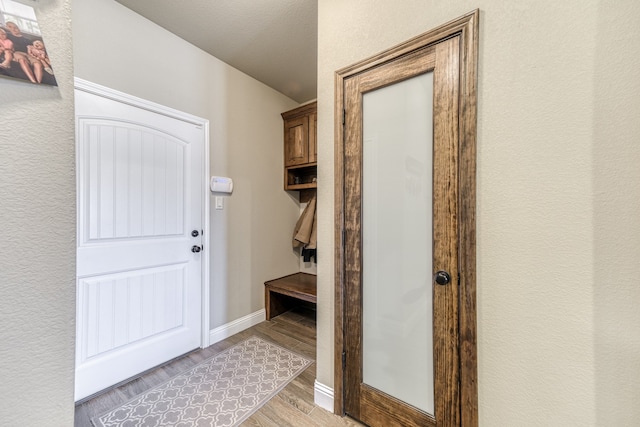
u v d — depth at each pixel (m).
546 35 0.92
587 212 0.87
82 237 1.58
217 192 2.30
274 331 2.49
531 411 0.97
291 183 3.06
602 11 0.84
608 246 0.84
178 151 2.03
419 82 1.22
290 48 2.18
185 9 1.76
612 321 0.84
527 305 0.97
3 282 0.46
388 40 1.28
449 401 1.13
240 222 2.51
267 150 2.80
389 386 1.32
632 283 0.81
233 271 2.45
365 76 1.36
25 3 0.48
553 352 0.93
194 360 1.99
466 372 1.08
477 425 1.06
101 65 1.63
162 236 1.94
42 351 0.51
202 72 2.19
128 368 1.75
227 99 2.39
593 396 0.87
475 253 1.06
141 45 1.82
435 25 1.14
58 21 0.51
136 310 1.80
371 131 1.37
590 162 0.87
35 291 0.50
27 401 0.49
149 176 1.87
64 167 0.52
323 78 1.52
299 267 3.24
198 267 2.16
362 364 1.41
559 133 0.91
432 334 1.19
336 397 1.46
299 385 1.71
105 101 1.66
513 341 1.00
